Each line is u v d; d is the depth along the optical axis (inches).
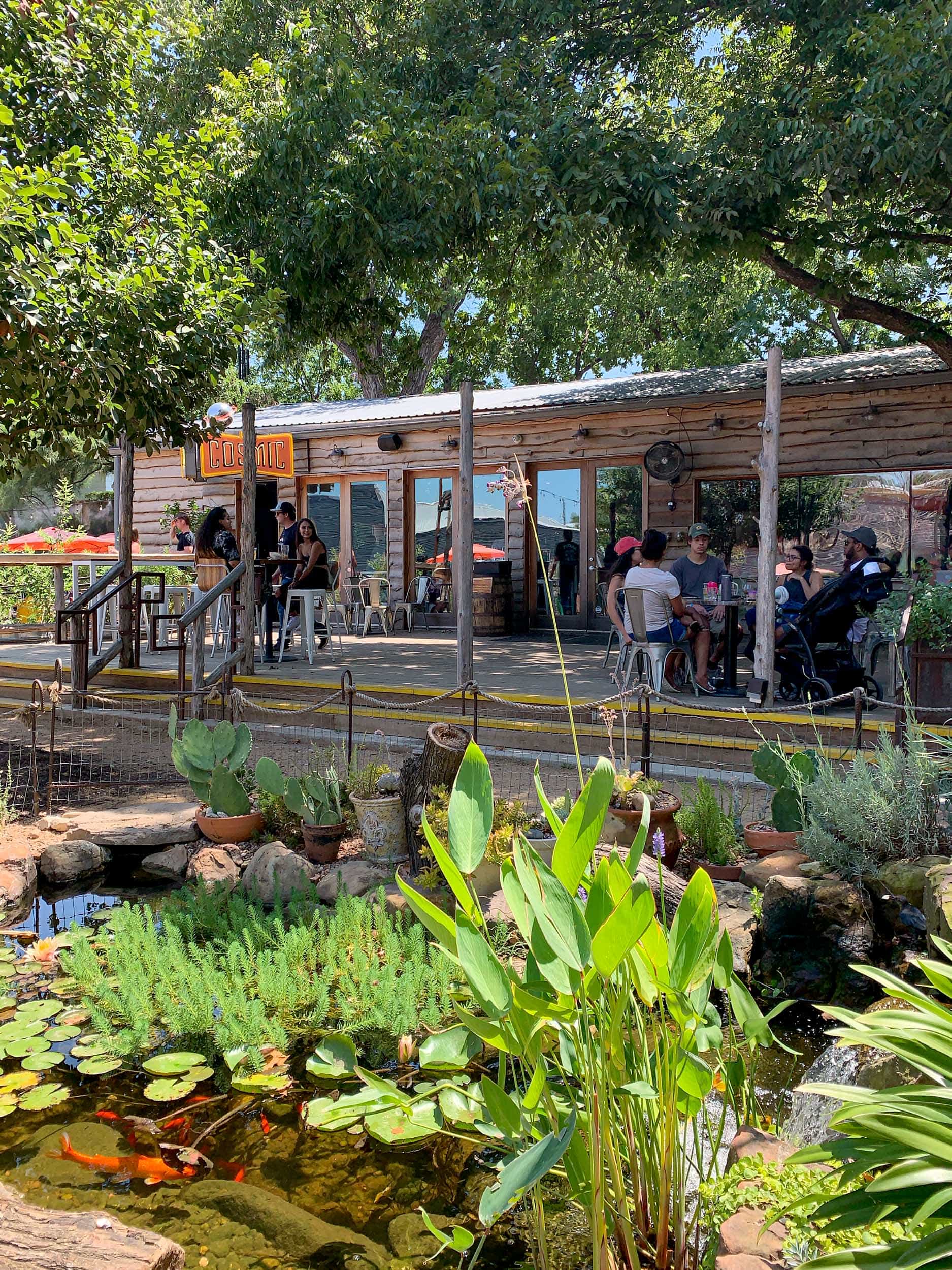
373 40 514.9
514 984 84.3
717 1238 84.3
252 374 1182.3
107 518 1047.0
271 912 191.6
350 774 226.1
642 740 247.8
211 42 679.1
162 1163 112.0
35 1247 82.7
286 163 384.5
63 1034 143.3
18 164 271.9
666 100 484.7
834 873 172.4
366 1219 102.9
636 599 315.9
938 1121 64.3
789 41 425.1
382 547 613.9
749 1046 117.2
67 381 245.1
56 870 211.2
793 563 354.0
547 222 375.9
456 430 578.2
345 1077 131.7
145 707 368.8
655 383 486.9
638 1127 89.0
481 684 343.3
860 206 419.2
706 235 390.3
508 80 403.2
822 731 263.3
